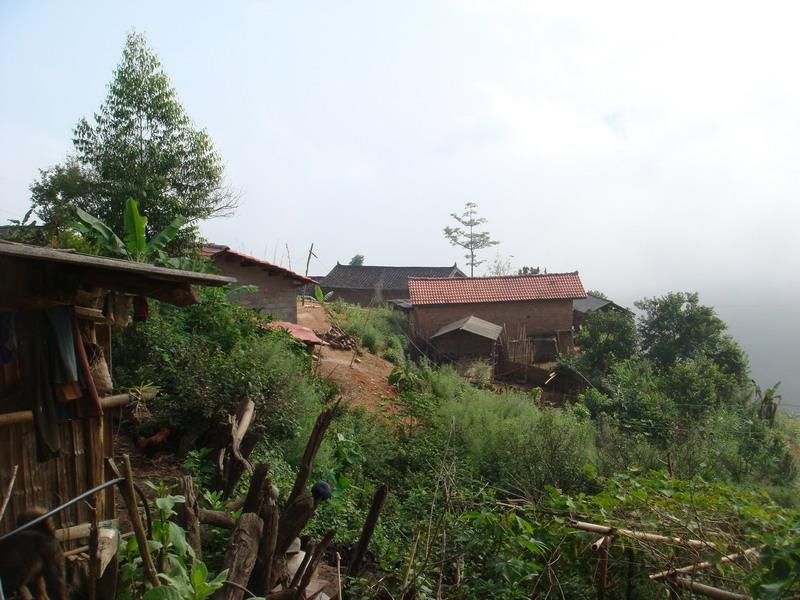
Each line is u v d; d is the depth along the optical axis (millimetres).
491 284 32844
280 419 9992
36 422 4062
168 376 9852
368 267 53625
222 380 9836
